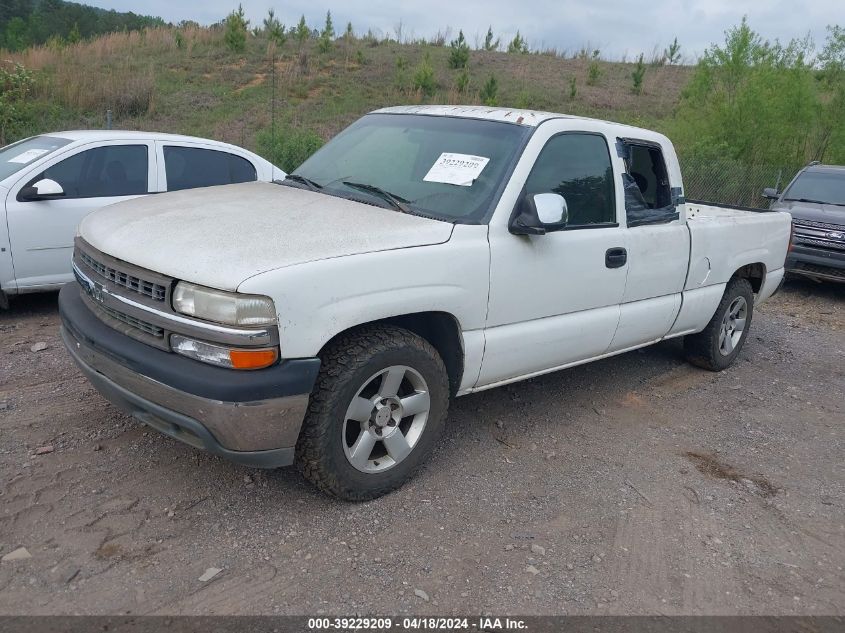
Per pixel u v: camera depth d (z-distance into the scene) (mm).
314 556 3004
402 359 3320
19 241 5734
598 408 4949
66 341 3514
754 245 5805
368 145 4367
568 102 25984
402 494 3557
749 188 14438
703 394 5426
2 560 2799
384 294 3154
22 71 16797
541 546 3238
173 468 3576
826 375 6168
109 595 2664
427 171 3945
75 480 3402
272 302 2793
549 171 3990
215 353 2832
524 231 3680
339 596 2773
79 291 3709
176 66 24562
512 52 37688
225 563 2908
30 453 3613
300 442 3137
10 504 3168
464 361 3682
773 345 7008
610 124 4477
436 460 3941
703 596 2996
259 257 2906
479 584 2930
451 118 4277
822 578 3203
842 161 15484
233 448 2918
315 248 3041
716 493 3893
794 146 15945
